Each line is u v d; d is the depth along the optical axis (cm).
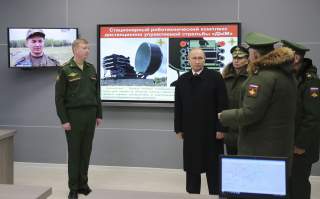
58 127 493
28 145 500
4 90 499
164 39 458
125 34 465
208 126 311
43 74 491
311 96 263
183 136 319
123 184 427
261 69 222
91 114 369
